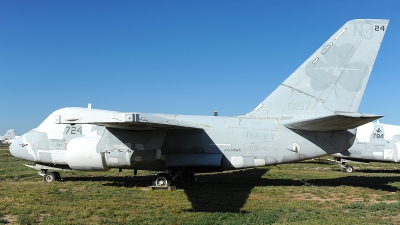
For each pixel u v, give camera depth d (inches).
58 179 635.5
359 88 533.3
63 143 591.8
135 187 550.3
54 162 595.2
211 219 338.3
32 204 403.5
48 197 447.2
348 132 545.3
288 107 556.4
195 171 573.9
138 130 512.4
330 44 544.4
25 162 1117.7
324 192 520.1
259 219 342.0
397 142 917.2
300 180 667.4
